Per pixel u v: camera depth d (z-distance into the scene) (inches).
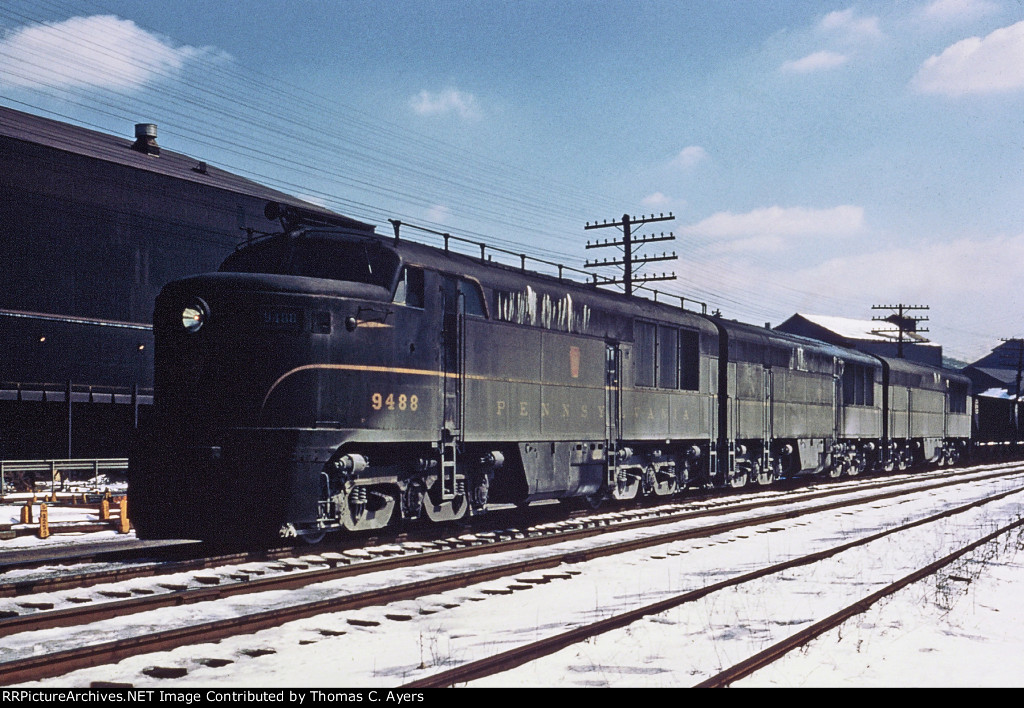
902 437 1462.8
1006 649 309.3
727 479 946.7
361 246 530.6
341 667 271.9
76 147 1412.4
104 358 1397.6
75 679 252.8
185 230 1509.6
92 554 483.5
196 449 478.9
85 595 373.1
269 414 483.2
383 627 326.3
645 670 269.0
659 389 810.2
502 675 258.7
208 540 541.6
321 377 491.5
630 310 772.6
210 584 410.0
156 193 1470.2
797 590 414.6
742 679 258.2
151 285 1464.1
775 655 278.5
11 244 1296.8
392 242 544.1
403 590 378.3
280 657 281.4
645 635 314.2
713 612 357.1
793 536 623.5
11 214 1296.8
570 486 685.9
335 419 494.0
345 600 351.3
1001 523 703.7
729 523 650.2
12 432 1314.0
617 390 746.2
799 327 4301.2
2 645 291.3
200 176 1592.0
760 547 566.9
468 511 598.9
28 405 1331.2
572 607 371.2
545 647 281.4
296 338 490.0
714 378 915.4
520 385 630.5
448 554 485.1
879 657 290.7
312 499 478.9
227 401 486.3
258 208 1622.8
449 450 566.6
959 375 1803.6
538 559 467.8
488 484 611.2
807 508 776.3
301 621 326.3
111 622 326.0
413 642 304.2
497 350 609.6
